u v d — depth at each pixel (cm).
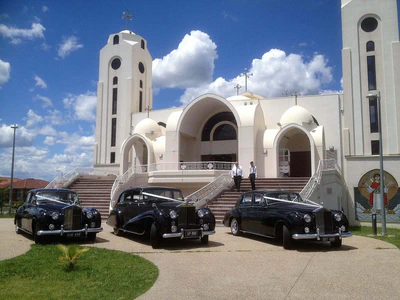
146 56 3866
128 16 3909
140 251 1020
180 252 1004
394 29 2703
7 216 2367
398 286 662
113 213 1345
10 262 827
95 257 902
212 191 2012
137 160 3238
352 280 705
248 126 2672
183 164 2664
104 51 3738
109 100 3641
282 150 2697
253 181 2017
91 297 598
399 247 1088
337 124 2808
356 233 1594
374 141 2656
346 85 2773
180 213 1078
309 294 620
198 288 656
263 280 708
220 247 1094
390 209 2528
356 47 2784
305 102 2931
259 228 1203
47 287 654
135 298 599
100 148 3591
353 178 2659
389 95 2647
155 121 3403
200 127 3212
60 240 1195
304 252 1012
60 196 1281
